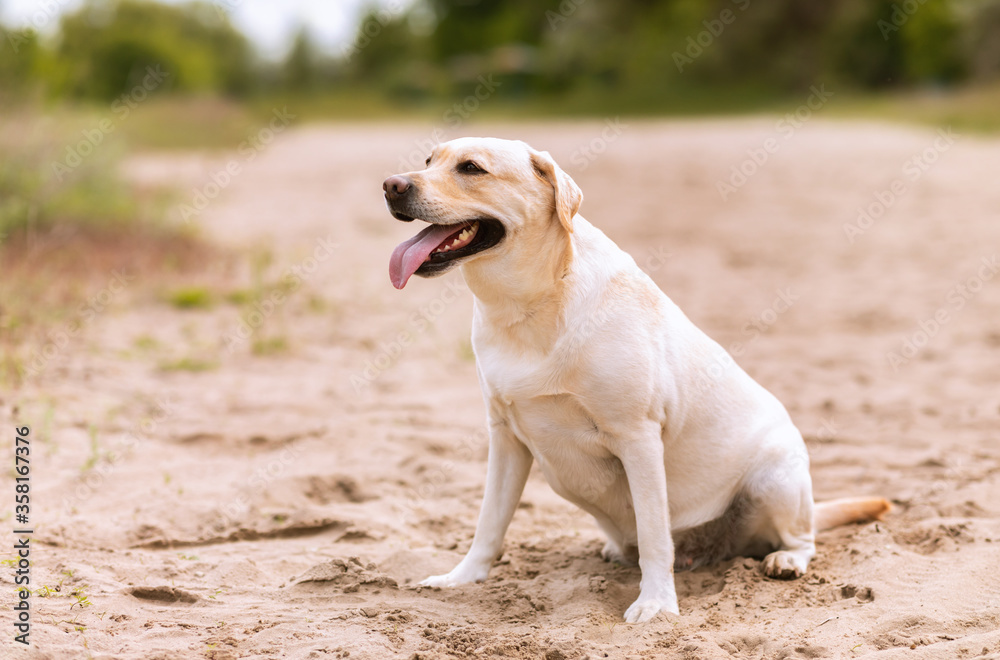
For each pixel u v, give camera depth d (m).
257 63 59.03
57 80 12.86
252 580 4.11
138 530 4.63
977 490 5.11
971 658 3.11
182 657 3.21
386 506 5.14
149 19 40.03
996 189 16.27
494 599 3.87
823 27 45.59
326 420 6.56
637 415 3.79
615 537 4.30
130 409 6.59
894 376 7.46
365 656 3.25
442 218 3.63
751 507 4.23
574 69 52.81
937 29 39.94
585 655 3.27
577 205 3.74
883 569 4.02
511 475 4.16
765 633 3.45
